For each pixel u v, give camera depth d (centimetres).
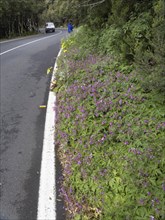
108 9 954
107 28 895
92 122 433
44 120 550
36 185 355
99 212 288
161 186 275
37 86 795
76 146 403
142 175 293
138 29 564
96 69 633
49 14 5706
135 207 265
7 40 2503
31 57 1295
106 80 547
